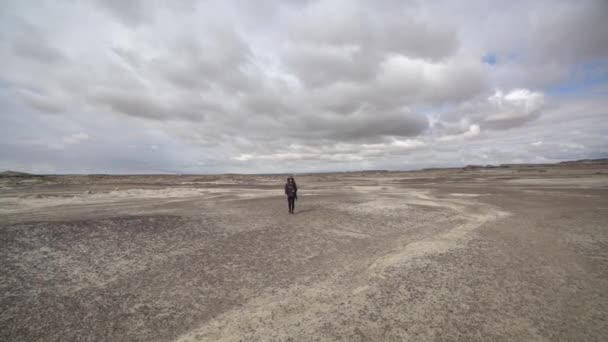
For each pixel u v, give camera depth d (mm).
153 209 18156
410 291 6117
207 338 4586
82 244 9672
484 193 27375
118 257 8461
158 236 10852
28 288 6359
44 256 8461
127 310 5457
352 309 5391
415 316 5102
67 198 26641
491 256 8383
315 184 56688
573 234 11000
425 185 43250
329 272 7316
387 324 4855
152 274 7195
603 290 6070
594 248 9133
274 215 15516
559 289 6129
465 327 4727
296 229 12133
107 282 6723
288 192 15852
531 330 4609
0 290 6219
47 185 56000
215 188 42875
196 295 6070
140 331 4789
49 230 11242
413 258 8297
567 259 8078
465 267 7488
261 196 27703
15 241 9750
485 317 5027
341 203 20672
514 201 20812
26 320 5062
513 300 5648
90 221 12922
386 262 8000
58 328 4840
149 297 5984
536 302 5555
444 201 21562
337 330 4703
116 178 97125
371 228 12367
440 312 5223
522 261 7926
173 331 4789
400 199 23266
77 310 5445
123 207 19438
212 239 10492
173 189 40031
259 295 6051
